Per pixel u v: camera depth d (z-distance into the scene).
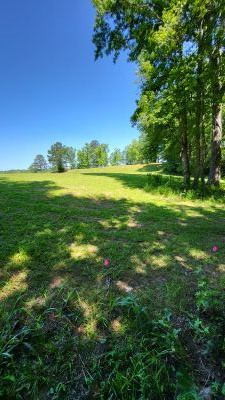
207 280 2.60
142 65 9.70
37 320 1.83
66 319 1.93
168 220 5.14
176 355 1.60
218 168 9.80
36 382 1.38
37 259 2.96
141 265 2.93
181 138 10.38
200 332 1.80
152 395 1.34
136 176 17.94
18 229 4.02
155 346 1.67
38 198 6.93
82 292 2.32
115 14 10.29
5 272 2.61
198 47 8.24
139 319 1.86
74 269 2.77
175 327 1.89
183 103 8.70
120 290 2.37
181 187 9.66
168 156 14.35
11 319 1.91
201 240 3.91
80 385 1.42
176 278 2.64
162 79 9.35
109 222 4.80
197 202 7.46
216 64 7.95
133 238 3.87
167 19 8.23
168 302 2.19
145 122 9.69
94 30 10.87
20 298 2.16
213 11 7.70
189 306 2.15
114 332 1.83
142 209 6.14
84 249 3.34
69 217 5.02
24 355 1.59
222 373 1.53
